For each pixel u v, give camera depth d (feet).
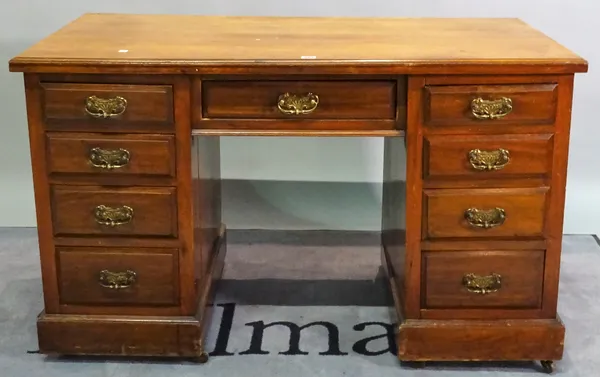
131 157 6.46
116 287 6.77
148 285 6.80
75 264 6.75
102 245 6.71
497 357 6.84
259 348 7.16
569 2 9.01
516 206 6.54
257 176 9.59
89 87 6.31
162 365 6.89
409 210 6.57
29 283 8.36
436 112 6.31
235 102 6.39
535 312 6.81
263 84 6.34
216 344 7.22
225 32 7.36
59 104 6.33
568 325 7.55
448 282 6.73
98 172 6.50
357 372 6.80
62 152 6.46
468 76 6.25
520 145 6.39
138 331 6.83
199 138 6.89
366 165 9.53
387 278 8.13
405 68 6.18
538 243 6.64
